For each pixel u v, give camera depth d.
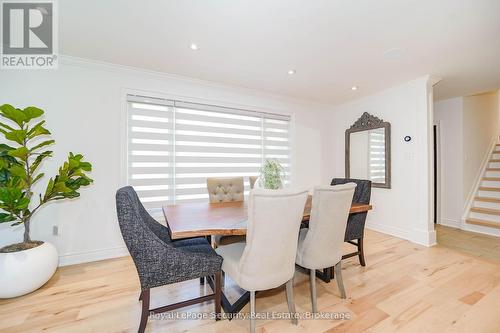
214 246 2.42
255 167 3.76
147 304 1.42
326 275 2.13
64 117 2.51
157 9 1.73
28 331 1.51
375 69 2.83
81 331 1.52
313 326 1.56
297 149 4.16
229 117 3.53
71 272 2.33
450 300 1.84
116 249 2.73
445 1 1.63
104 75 2.68
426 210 3.10
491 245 3.09
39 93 2.41
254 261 1.39
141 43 2.23
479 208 3.93
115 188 2.74
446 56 2.48
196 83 3.19
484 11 1.74
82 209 2.58
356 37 2.11
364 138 3.97
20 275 1.84
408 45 2.25
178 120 3.14
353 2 1.65
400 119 3.42
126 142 2.81
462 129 3.97
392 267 2.41
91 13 1.78
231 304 1.80
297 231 1.50
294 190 1.36
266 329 1.53
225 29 1.99
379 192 3.71
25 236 2.08
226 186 2.75
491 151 4.66
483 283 2.09
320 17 1.82
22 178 1.97
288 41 2.18
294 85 3.39
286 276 1.51
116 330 1.53
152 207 2.98
